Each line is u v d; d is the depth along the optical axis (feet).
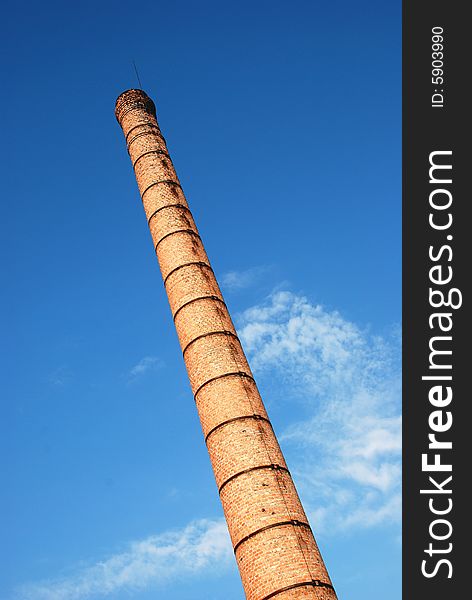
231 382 68.49
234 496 60.85
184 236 81.41
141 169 89.61
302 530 58.54
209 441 66.08
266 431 65.57
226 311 76.54
